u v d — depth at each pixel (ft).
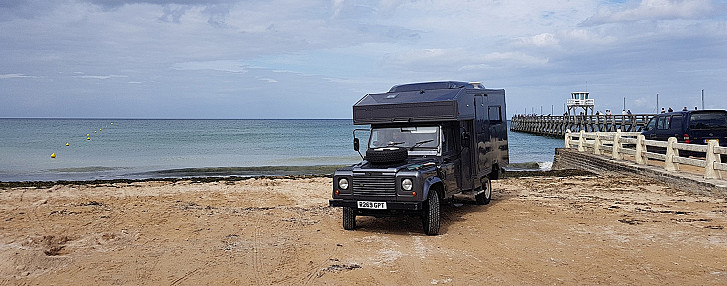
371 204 28.04
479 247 26.03
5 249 25.09
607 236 27.84
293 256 24.71
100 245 27.12
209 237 29.01
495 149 40.24
